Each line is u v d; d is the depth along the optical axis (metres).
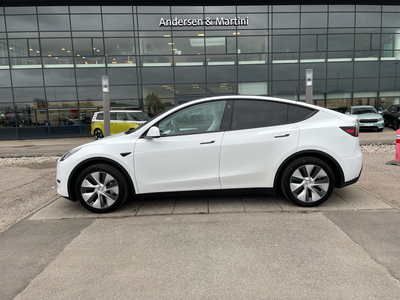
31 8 16.84
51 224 3.34
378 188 4.37
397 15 17.50
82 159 3.58
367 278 2.10
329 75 17.61
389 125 16.56
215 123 3.64
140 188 3.59
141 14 17.03
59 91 17.53
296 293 1.96
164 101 17.64
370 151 8.30
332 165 3.64
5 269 2.38
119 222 3.35
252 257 2.46
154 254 2.57
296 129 3.54
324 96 17.77
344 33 17.41
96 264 2.42
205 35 17.20
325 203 3.74
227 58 17.38
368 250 2.51
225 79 17.48
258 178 3.57
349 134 3.54
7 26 16.97
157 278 2.20
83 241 2.87
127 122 13.79
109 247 2.73
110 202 3.61
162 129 3.65
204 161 3.54
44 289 2.08
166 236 2.93
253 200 3.97
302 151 3.49
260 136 3.53
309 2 16.98
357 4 17.23
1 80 17.33
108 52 17.31
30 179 5.97
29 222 3.42
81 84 17.50
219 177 3.56
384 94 17.92
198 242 2.78
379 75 17.80
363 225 3.02
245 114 3.66
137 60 17.34
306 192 3.57
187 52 17.33
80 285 2.13
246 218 3.33
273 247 2.62
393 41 17.67
